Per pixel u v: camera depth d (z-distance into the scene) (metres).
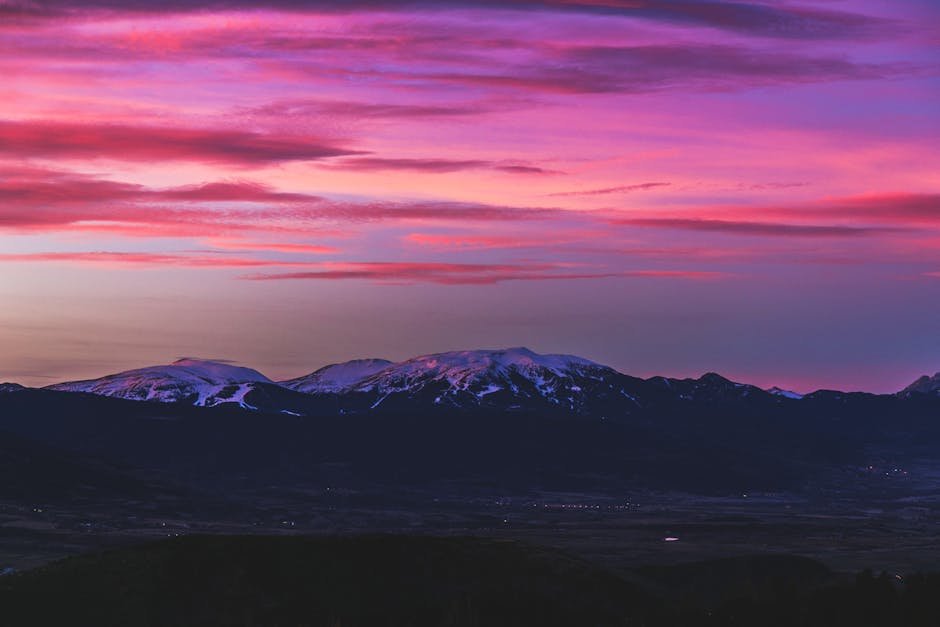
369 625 132.50
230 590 139.25
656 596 144.50
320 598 138.25
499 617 133.25
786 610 139.38
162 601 137.38
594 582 143.25
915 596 139.88
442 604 135.50
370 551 145.75
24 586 139.88
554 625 132.88
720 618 138.50
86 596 138.00
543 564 145.62
